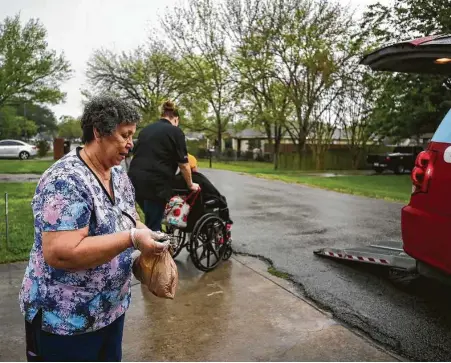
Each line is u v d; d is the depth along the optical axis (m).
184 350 3.25
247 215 8.80
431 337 3.49
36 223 1.85
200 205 5.17
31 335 1.95
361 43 24.11
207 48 32.69
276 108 28.44
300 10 26.23
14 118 51.19
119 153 1.98
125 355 3.17
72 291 1.87
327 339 3.44
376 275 5.00
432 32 17.27
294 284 4.71
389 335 3.51
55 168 1.85
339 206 10.05
